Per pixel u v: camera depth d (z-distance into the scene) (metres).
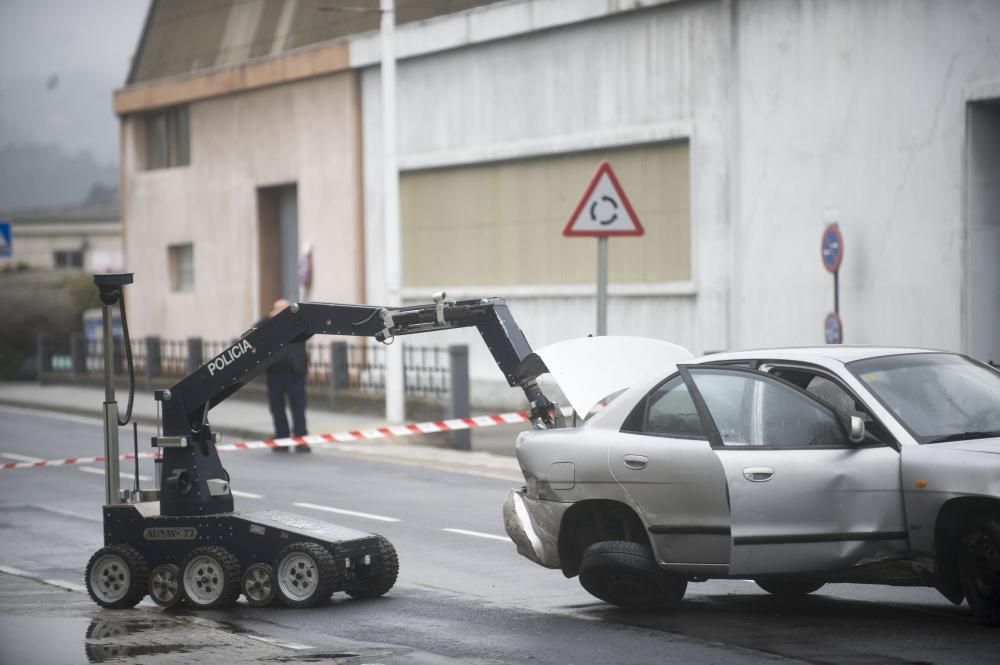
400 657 24.64
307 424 70.81
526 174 75.19
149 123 108.44
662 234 67.81
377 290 85.31
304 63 89.19
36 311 121.19
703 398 26.58
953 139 53.28
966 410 25.73
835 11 57.75
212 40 102.56
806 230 59.53
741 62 62.41
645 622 26.97
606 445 27.17
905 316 55.38
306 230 90.56
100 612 29.91
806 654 23.72
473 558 35.56
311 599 29.33
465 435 60.25
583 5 69.75
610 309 70.38
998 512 24.02
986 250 53.38
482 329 30.61
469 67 77.94
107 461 31.39
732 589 30.47
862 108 56.81
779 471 25.36
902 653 23.53
